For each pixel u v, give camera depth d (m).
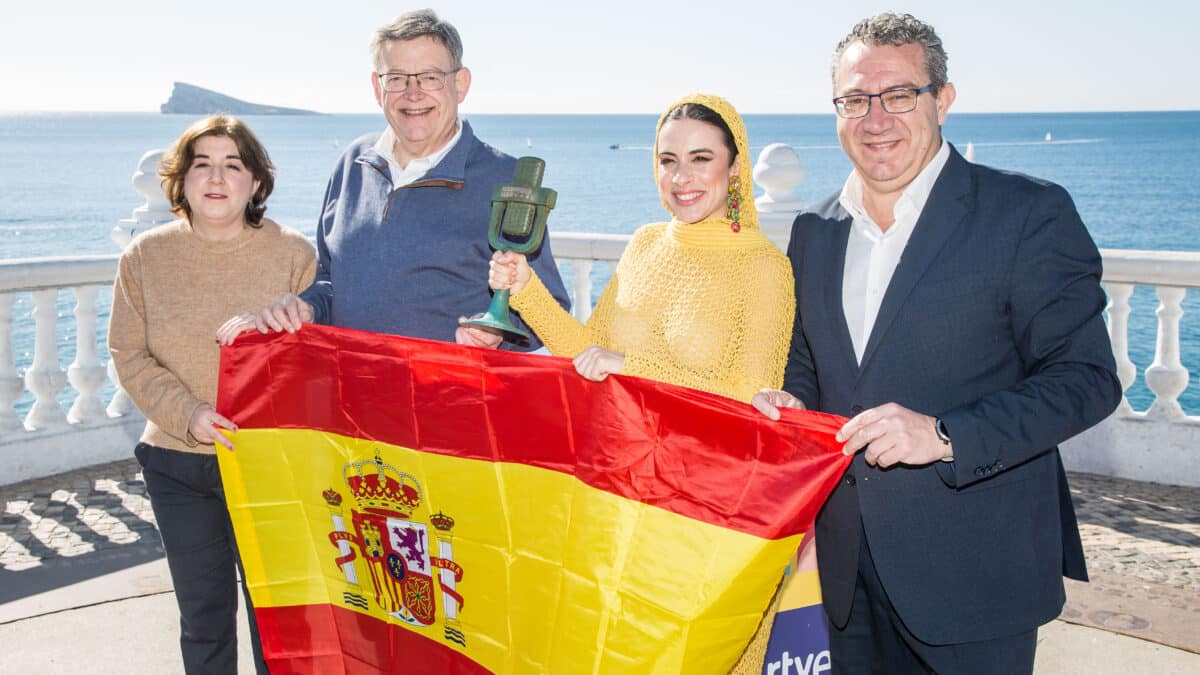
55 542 5.00
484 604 2.81
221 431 3.04
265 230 3.30
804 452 2.30
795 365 2.76
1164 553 4.86
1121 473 5.93
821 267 2.58
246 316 3.04
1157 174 87.06
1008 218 2.27
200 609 3.24
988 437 2.13
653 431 2.48
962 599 2.38
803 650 2.94
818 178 91.94
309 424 3.02
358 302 3.31
